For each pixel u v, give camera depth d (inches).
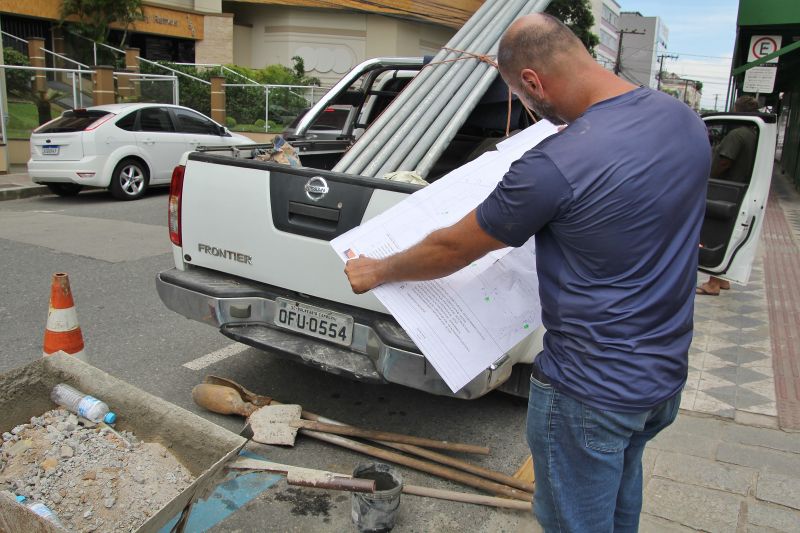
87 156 424.5
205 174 144.4
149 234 339.3
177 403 156.6
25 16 928.9
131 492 92.2
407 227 94.4
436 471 126.6
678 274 71.2
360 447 132.7
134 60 901.2
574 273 71.8
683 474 129.6
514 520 117.0
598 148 68.0
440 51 169.6
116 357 182.4
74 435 101.9
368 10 1312.7
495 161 105.7
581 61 74.0
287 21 1321.4
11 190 449.4
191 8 1165.1
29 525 75.6
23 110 565.3
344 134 235.6
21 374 107.0
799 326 221.9
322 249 128.0
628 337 70.5
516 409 160.4
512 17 169.9
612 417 71.7
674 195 69.1
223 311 138.8
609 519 77.5
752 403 161.8
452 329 87.6
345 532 113.0
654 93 73.0
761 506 119.6
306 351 128.4
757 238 226.2
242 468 125.7
